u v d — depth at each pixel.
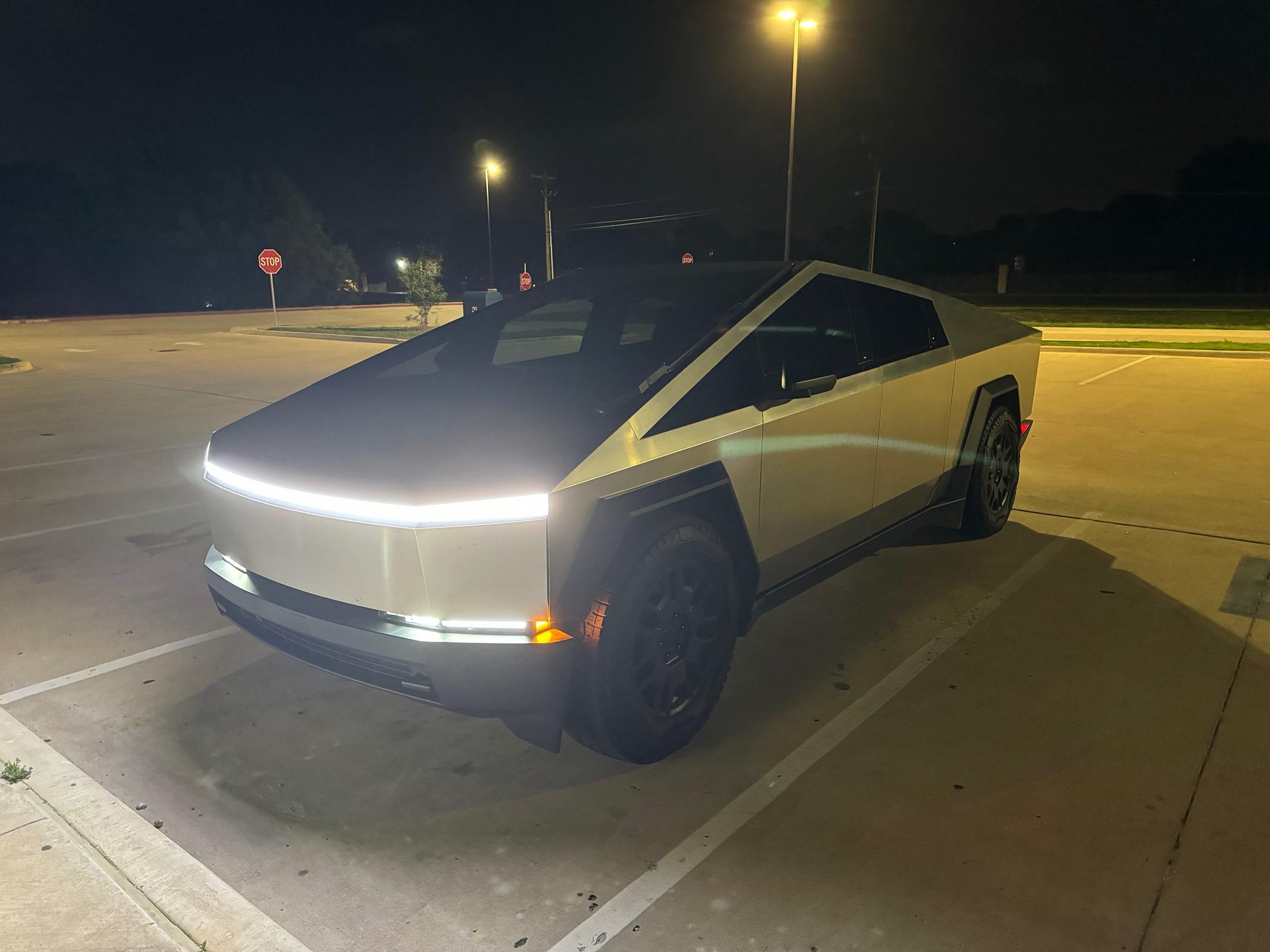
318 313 42.94
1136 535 5.12
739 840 2.40
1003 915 2.09
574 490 2.41
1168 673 3.36
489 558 2.35
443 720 3.13
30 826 2.49
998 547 4.93
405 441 2.72
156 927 2.09
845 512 3.58
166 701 3.26
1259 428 8.52
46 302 48.19
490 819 2.53
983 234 75.44
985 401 4.55
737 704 3.20
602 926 2.08
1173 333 22.03
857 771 2.74
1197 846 2.33
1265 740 2.86
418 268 28.48
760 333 3.22
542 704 2.44
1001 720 3.04
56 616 4.09
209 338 25.50
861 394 3.54
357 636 2.46
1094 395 10.88
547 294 4.07
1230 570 4.50
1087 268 73.44
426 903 2.17
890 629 3.84
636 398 2.74
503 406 3.00
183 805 2.60
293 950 2.01
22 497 6.38
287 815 2.55
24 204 48.38
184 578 4.60
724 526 2.98
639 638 2.62
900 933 2.04
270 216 55.53
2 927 2.07
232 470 2.84
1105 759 2.77
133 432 9.13
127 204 51.06
